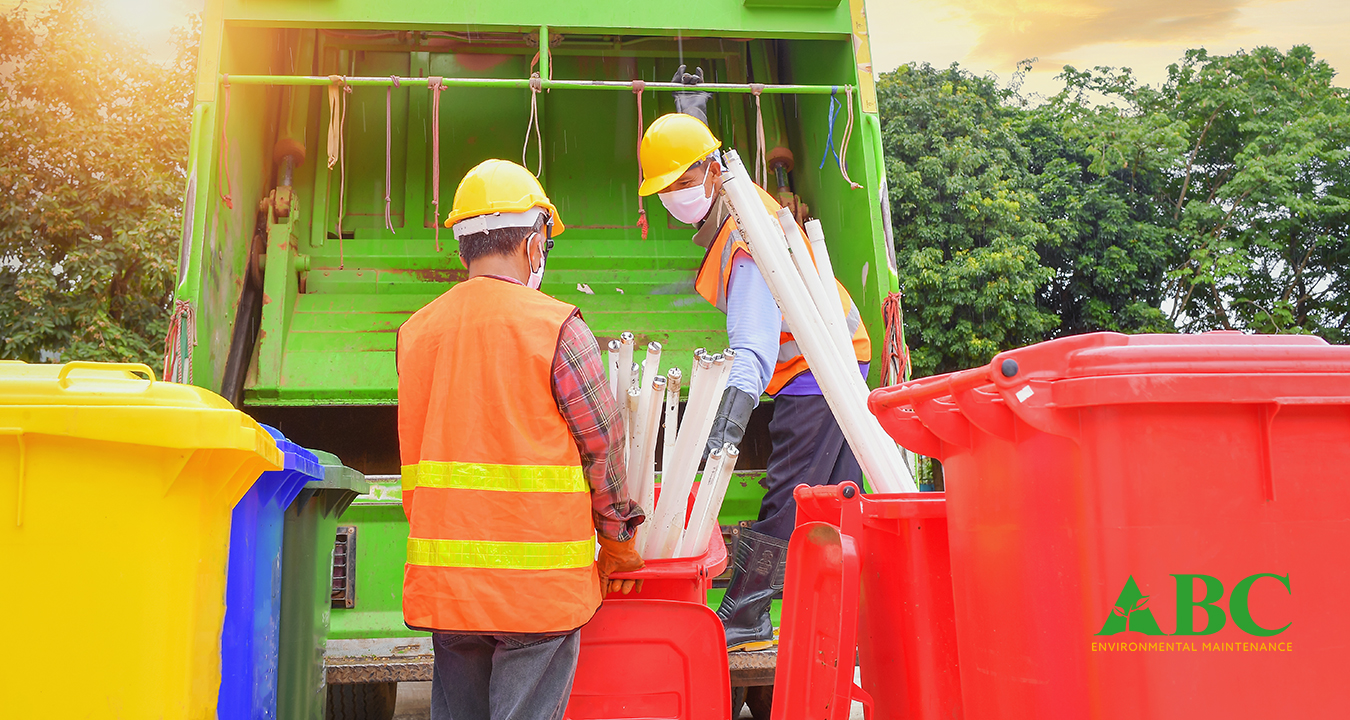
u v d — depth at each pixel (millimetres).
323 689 2250
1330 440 1150
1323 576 1132
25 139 14828
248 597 1668
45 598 1276
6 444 1276
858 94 3605
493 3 3484
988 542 1270
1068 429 1166
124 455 1307
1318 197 21594
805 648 1701
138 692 1283
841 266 3807
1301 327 21422
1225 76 23625
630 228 4367
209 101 3248
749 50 4617
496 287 1713
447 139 4426
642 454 1944
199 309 3148
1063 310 20344
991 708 1252
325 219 4137
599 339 3963
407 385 1737
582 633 1809
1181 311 21031
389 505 2975
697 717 1807
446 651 1759
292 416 3945
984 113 18797
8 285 14234
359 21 3414
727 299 2553
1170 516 1128
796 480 2691
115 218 14484
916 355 16750
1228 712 1108
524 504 1574
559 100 4547
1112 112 22047
